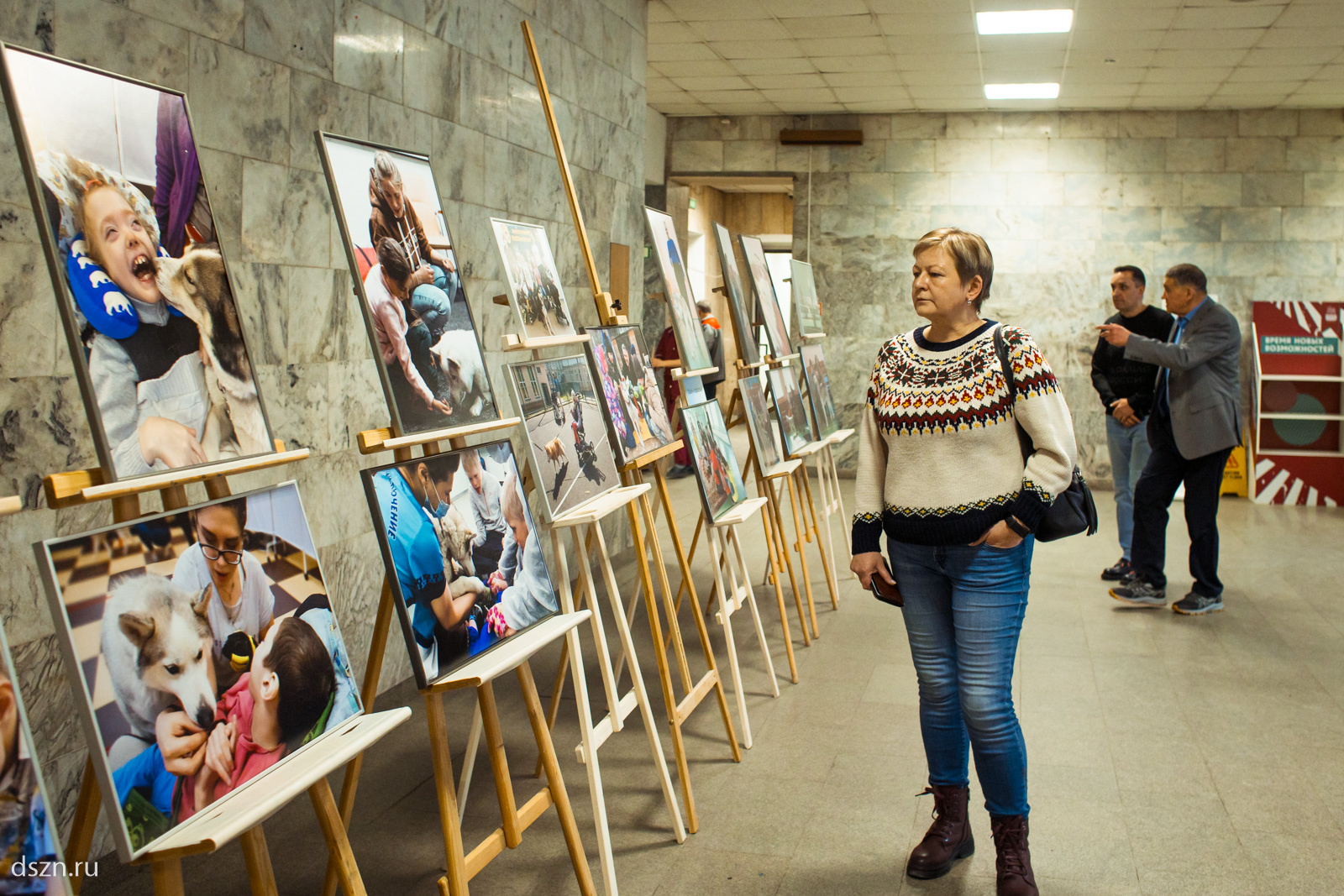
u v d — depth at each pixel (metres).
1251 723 3.52
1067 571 5.91
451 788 1.95
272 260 3.33
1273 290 8.95
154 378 1.54
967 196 9.45
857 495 2.49
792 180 9.85
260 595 1.65
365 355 3.83
